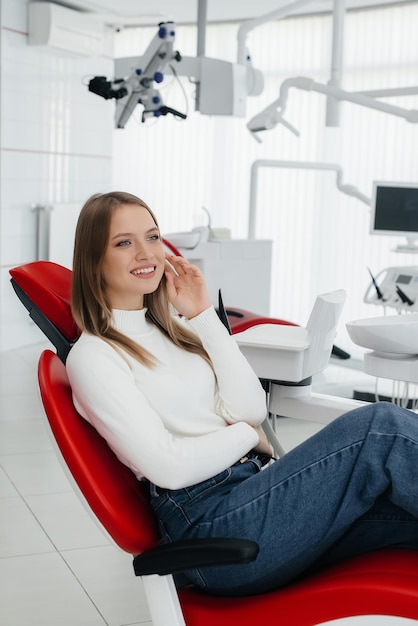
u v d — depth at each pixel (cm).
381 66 636
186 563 152
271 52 694
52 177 664
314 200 688
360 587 154
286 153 699
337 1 461
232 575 166
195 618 166
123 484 167
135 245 179
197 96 502
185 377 185
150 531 167
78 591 250
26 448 386
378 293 456
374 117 643
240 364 190
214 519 166
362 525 172
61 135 670
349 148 660
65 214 657
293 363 232
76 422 162
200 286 192
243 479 178
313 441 167
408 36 620
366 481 162
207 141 740
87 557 273
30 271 183
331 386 490
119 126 516
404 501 159
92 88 496
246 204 725
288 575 167
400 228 467
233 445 171
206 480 172
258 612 161
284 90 461
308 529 163
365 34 642
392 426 162
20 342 642
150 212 184
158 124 760
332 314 235
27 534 289
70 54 659
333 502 163
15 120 622
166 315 192
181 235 552
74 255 180
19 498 323
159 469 162
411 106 626
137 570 157
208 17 694
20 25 618
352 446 163
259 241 587
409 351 227
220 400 190
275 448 268
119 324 183
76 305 178
